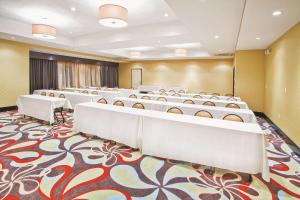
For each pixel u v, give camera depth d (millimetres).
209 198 2148
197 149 2703
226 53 8977
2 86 6836
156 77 12539
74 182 2387
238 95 7570
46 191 2191
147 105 5012
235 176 2629
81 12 4699
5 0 4062
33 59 8406
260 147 2377
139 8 4328
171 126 2859
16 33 5602
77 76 10609
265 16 3498
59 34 6945
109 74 12922
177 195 2186
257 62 7281
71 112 6840
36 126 4855
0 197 2068
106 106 3969
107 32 6469
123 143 3422
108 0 3955
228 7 3287
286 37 4625
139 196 2146
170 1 3096
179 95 7289
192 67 11477
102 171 2676
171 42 6391
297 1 2834
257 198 2170
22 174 2543
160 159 3076
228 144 2516
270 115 6258
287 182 2525
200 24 4262
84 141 3828
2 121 5340
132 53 10680
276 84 5559
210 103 5340
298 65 3871
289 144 4078
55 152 3273
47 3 4195
